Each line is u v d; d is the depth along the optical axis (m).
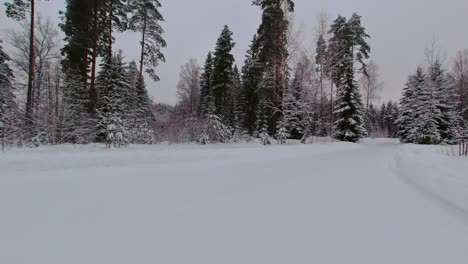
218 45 29.06
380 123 64.69
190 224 3.77
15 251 2.89
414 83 36.44
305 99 23.20
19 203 4.45
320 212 4.38
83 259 2.75
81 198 4.86
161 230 3.54
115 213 4.14
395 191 5.94
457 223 3.98
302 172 8.32
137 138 18.48
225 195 5.34
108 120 14.49
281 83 23.66
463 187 5.89
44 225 3.61
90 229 3.52
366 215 4.26
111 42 19.11
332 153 15.84
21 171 6.74
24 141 12.17
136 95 24.08
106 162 8.30
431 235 3.52
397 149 19.94
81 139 14.39
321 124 27.92
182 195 5.28
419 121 32.56
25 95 15.71
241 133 30.12
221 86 28.70
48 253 2.87
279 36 22.44
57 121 14.05
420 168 8.80
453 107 34.12
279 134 22.48
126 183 6.17
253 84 32.09
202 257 2.83
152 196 5.14
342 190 5.93
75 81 15.41
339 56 29.14
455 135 32.25
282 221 3.94
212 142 22.39
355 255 2.93
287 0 21.72
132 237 3.30
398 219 4.11
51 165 7.28
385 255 2.95
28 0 13.99
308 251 3.00
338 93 30.42
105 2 17.36
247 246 3.11
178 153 10.20
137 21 21.52
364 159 12.55
